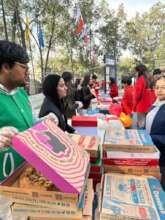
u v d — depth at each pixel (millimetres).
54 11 20594
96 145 1767
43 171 1095
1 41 1731
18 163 1584
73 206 1123
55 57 34688
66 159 1203
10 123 1675
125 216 1143
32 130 1279
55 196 1124
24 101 1893
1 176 1575
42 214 1141
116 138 1932
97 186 1533
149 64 47000
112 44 37344
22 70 1747
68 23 22984
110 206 1220
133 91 6703
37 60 29438
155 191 1400
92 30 33906
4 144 1225
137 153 1724
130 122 5109
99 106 7426
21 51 1739
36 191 1140
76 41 26312
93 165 1651
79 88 7570
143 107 6488
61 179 1089
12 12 17031
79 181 1138
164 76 2771
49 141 1255
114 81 12594
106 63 18297
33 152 1110
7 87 1754
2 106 1656
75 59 34250
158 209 1216
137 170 1662
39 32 19891
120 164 1677
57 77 2885
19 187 1204
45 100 2811
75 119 2666
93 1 27656
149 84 6555
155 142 2311
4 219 1312
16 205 1153
